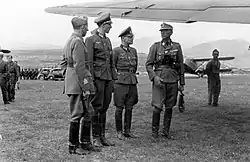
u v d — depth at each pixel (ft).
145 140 21.07
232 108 35.73
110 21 19.16
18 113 31.42
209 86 37.88
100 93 19.02
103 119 19.74
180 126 25.66
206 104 39.04
